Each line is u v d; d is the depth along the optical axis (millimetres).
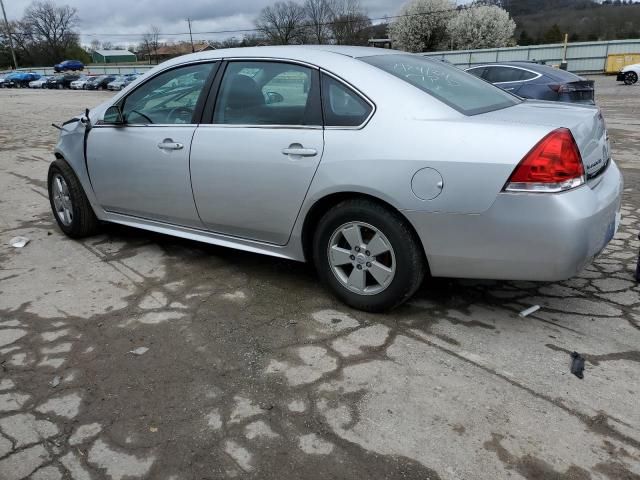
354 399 2502
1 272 4000
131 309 3389
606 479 2041
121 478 2068
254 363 2793
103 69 70375
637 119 12836
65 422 2371
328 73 3184
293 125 3238
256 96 3439
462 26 55750
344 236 3203
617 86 25359
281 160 3240
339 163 3023
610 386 2562
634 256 4133
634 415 2367
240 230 3650
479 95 3344
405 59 3570
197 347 2947
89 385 2623
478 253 2809
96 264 4141
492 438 2246
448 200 2760
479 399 2484
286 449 2203
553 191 2605
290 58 3355
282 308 3383
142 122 4012
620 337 2988
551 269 2711
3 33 85125
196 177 3658
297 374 2695
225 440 2256
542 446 2199
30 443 2248
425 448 2199
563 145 2621
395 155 2861
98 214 4531
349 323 3182
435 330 3088
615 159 8047
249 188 3420
